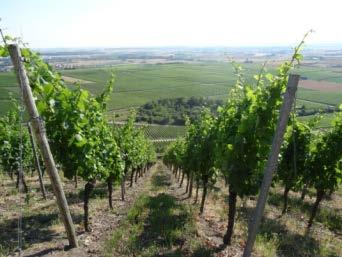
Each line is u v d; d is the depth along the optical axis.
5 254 9.24
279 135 6.79
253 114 9.73
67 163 11.27
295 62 9.14
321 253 11.55
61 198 9.24
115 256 9.23
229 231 10.47
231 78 152.75
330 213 18.34
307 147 17.22
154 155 57.12
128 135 22.17
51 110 10.02
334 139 14.92
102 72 153.62
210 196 21.16
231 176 10.16
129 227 12.12
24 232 11.52
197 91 116.69
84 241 10.55
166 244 10.23
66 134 10.70
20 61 8.05
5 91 81.31
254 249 10.34
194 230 11.63
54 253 9.31
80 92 10.90
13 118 22.22
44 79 9.52
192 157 18.50
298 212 18.11
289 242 12.13
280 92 9.30
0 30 7.95
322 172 15.02
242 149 9.86
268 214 16.84
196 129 20.02
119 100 101.19
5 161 21.20
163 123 85.88
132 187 27.91
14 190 20.00
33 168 25.31
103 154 13.66
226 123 11.28
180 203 17.75
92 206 16.77
